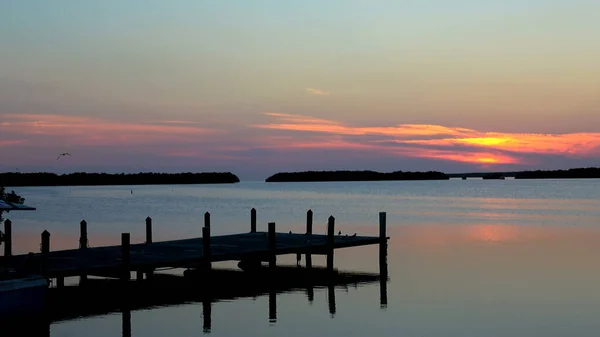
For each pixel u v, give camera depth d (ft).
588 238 172.96
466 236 181.37
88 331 77.56
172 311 87.81
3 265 90.63
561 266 122.01
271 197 501.97
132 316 84.94
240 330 77.56
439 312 85.20
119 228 213.46
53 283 105.50
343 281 110.52
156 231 202.28
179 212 301.84
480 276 111.75
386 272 118.83
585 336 73.26
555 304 88.94
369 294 98.22
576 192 552.82
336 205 366.02
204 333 76.38
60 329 78.43
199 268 110.73
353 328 77.77
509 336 73.46
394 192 615.98
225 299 95.61
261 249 114.52
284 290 102.83
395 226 218.59
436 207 332.60
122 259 94.84
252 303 92.79
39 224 231.30
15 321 74.38
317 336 74.38
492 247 154.30
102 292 99.04
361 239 130.00
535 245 157.28
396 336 73.82
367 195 535.60
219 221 244.83
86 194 590.55
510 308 86.84
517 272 115.34
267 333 76.07
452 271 117.91
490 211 293.02
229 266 129.08
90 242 170.60
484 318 81.66
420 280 109.19
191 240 130.93
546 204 349.61
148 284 107.34
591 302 89.86
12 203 84.12
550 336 73.41
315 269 124.67
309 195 548.31
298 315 84.74
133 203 395.96
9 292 73.82
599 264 124.26
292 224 230.89
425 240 172.35
